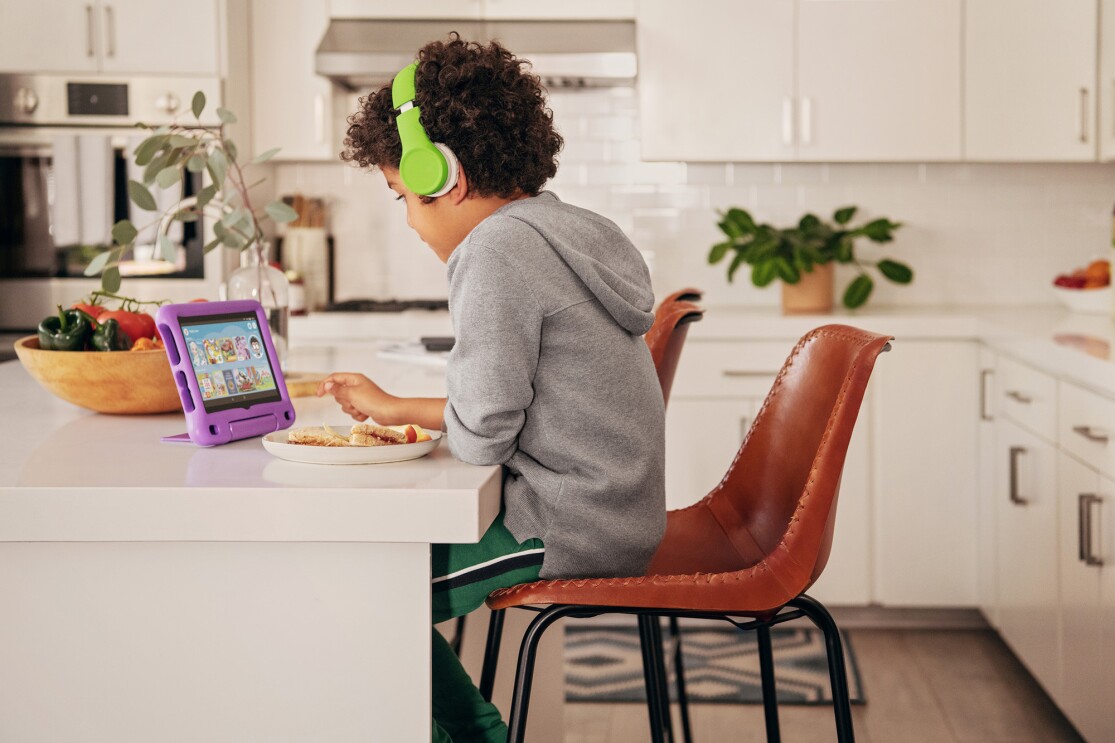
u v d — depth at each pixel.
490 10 3.83
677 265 4.15
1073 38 3.70
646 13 3.78
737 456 1.81
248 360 1.58
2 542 1.27
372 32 3.80
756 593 1.39
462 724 1.64
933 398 3.53
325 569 1.27
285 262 3.99
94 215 3.67
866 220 4.10
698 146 3.80
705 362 3.54
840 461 1.42
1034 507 2.93
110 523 1.24
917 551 3.57
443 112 1.40
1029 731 2.79
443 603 1.40
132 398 1.72
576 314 1.38
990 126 3.73
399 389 1.94
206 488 1.23
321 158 3.90
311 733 1.29
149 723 1.30
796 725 2.82
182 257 3.67
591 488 1.38
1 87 3.63
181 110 3.63
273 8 3.86
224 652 1.29
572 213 1.47
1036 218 4.08
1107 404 2.31
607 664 3.29
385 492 1.23
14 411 1.82
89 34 3.63
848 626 3.67
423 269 4.22
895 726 2.82
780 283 4.10
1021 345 3.00
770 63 3.77
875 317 3.54
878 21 3.74
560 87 4.10
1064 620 2.66
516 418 1.36
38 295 3.69
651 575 1.53
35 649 1.29
